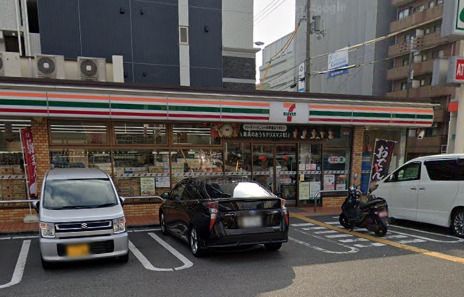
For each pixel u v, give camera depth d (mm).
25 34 12812
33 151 9016
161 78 14078
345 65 22609
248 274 5289
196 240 6129
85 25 13008
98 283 4902
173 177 10445
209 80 14906
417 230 8516
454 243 7195
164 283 4902
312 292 4590
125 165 10016
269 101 10164
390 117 11555
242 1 17297
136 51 13703
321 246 6996
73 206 5844
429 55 29625
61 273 5312
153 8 13906
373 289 4691
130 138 10008
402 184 9023
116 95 8750
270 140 11414
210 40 14906
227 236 5727
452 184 7723
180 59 14305
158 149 10281
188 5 14484
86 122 9578
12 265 5711
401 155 12930
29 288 4730
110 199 6188
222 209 5793
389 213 9344
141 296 4461
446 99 28781
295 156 11805
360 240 7500
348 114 11023
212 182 6766
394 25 32781
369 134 12609
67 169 7105
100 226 5477
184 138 10508
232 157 11070
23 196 9203
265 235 5945
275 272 5387
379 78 33406
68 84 8438
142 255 6309
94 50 13125
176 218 7168
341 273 5344
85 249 5340
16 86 7938
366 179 12586
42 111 8180
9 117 8680
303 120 10523
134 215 9984
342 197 12133
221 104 9664
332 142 12094
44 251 5199
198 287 4758
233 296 4457
